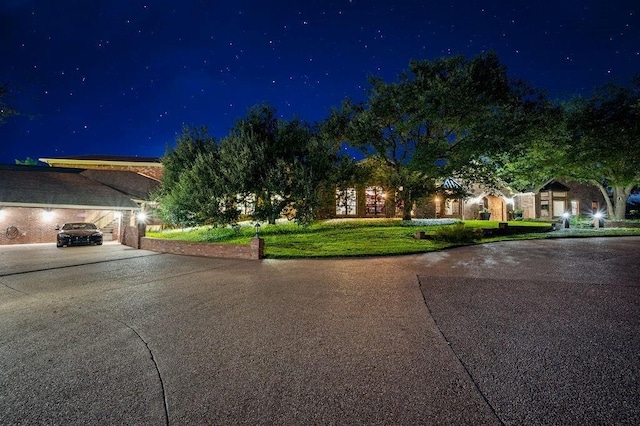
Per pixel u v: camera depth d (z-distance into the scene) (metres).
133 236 17.70
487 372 3.22
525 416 2.53
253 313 5.27
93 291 7.12
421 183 22.17
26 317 5.32
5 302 6.35
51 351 3.94
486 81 19.39
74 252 15.16
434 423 2.47
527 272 8.18
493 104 19.64
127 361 3.63
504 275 7.84
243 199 16.48
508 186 28.89
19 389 3.08
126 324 4.88
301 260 10.82
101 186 23.36
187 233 19.83
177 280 8.12
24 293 7.10
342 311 5.25
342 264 9.81
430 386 2.99
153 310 5.57
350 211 26.64
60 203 19.20
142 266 10.47
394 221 22.45
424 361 3.49
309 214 16.77
